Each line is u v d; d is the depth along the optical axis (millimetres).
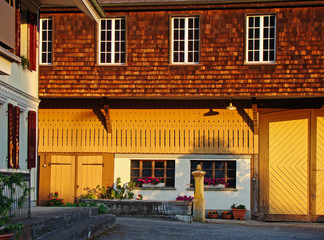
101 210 15039
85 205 16406
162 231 12492
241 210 18234
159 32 17797
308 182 18109
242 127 18688
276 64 17250
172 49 17797
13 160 12648
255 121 18375
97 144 19172
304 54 17188
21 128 13938
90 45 17969
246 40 17469
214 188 18703
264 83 17281
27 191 8766
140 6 17766
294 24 17281
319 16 17219
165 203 16484
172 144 18953
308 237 12641
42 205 19156
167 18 17797
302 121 18156
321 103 17906
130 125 19094
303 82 17109
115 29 18109
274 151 18531
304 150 18188
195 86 17547
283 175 18406
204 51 17609
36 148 14727
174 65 17625
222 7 17547
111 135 19141
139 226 13188
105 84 17812
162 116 19000
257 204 18562
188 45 17844
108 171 19094
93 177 19141
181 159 18906
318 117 17984
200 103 18875
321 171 18016
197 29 17844
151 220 15328
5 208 7855
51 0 14992
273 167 18516
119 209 16766
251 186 18625
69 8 18031
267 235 12766
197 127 18875
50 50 18219
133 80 17750
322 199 18016
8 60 10594
